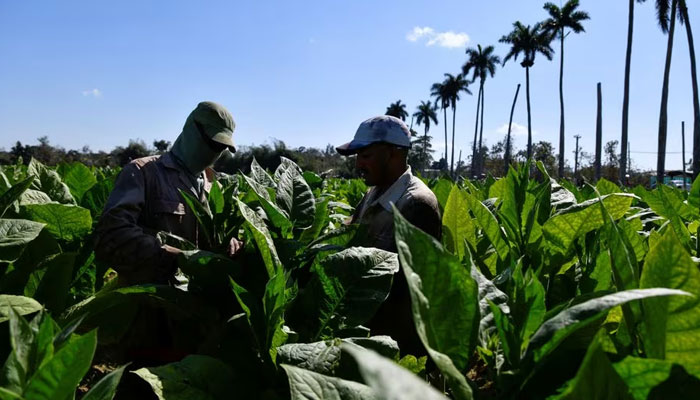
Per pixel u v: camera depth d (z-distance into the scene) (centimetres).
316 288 174
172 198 273
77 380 97
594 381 82
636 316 104
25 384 103
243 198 311
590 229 203
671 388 88
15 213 247
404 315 266
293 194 244
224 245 229
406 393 50
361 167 307
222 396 142
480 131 6650
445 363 83
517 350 103
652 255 96
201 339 221
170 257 247
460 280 93
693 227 267
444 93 7819
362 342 148
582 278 188
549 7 5372
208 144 280
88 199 336
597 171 4084
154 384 133
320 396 102
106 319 224
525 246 218
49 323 109
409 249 88
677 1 3088
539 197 231
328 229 298
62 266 217
